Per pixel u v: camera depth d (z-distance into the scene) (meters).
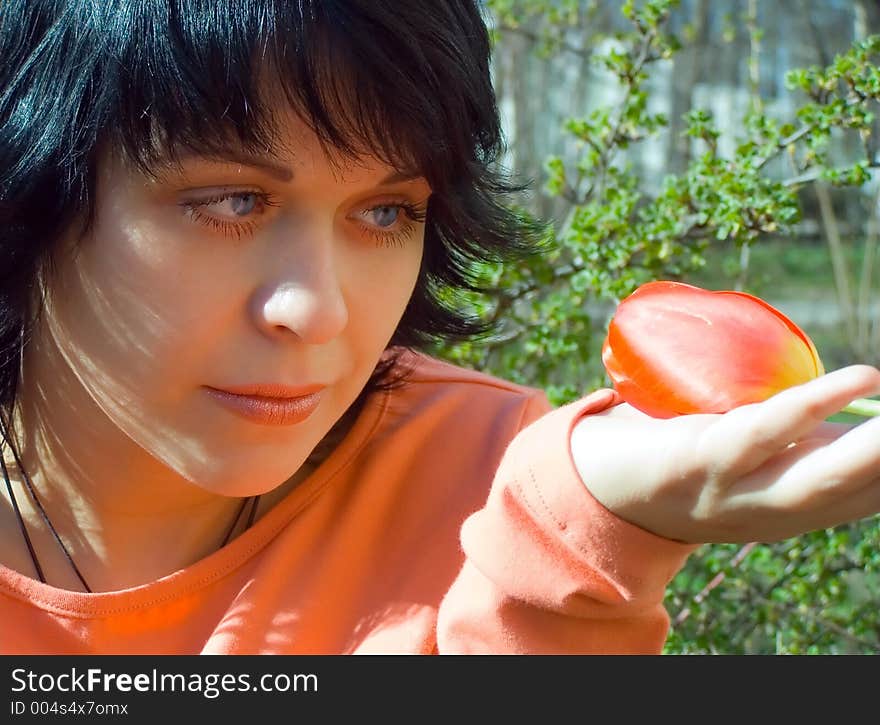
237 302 0.90
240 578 1.06
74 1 0.91
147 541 1.07
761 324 0.78
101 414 1.01
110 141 0.90
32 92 0.94
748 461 0.70
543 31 3.24
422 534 1.12
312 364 0.92
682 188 1.79
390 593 1.08
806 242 6.41
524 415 1.24
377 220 0.96
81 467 1.04
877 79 1.65
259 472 0.94
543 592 0.88
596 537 0.84
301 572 1.08
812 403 0.67
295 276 0.89
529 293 1.90
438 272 1.22
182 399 0.93
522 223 1.31
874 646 1.79
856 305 4.02
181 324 0.90
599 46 3.53
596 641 0.92
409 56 0.91
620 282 1.74
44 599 1.01
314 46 0.87
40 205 0.94
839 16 5.31
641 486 0.79
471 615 0.94
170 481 1.05
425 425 1.19
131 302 0.92
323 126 0.88
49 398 1.04
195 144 0.87
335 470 1.12
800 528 0.72
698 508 0.76
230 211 0.90
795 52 5.46
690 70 5.10
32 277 1.00
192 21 0.86
